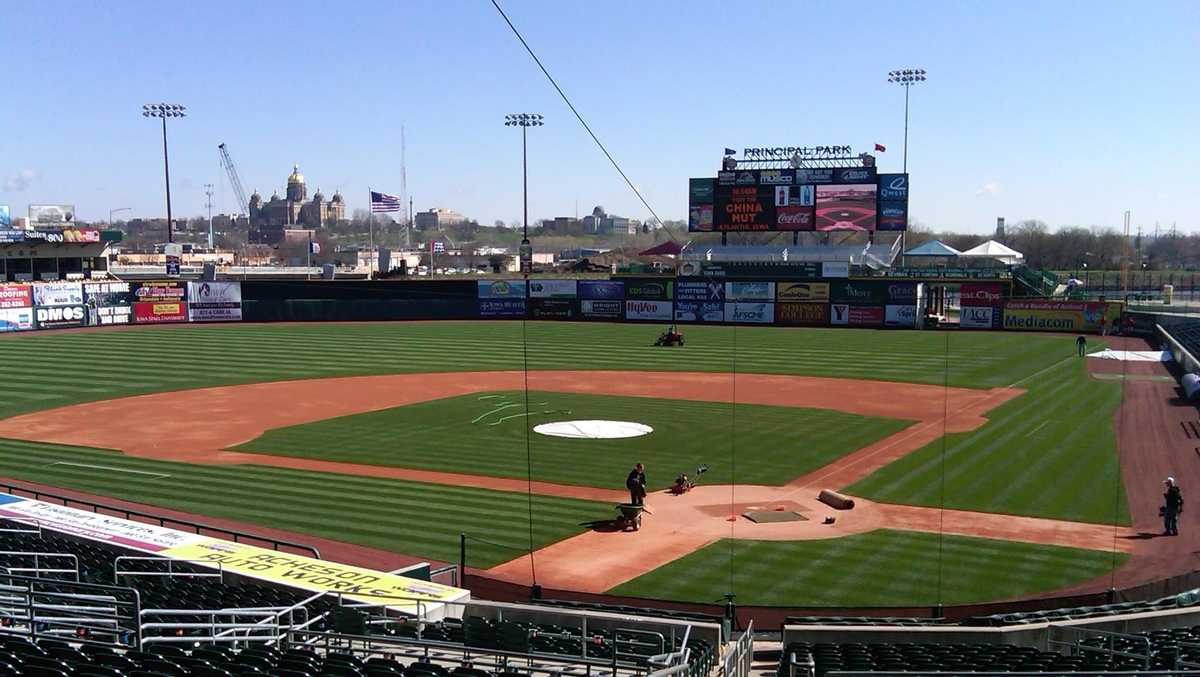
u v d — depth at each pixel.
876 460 41.41
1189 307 108.31
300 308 107.00
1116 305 90.38
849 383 63.03
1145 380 62.47
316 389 61.59
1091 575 27.61
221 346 83.31
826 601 25.83
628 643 18.92
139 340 87.69
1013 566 28.39
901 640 20.84
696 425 49.09
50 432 48.50
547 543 31.05
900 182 103.25
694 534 31.78
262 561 24.48
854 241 125.44
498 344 84.75
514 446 44.50
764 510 34.28
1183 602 24.11
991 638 20.70
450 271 180.38
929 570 28.11
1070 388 59.59
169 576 22.73
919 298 95.62
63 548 25.83
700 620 22.28
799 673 17.66
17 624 18.58
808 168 106.19
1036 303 93.12
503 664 17.19
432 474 39.62
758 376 66.25
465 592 22.36
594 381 64.44
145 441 46.28
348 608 19.66
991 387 60.62
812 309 99.38
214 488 37.56
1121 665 17.42
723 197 108.94
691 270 118.75
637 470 33.34
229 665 15.12
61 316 97.69
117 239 123.50
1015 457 41.50
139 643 16.64
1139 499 35.09
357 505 35.19
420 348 82.12
